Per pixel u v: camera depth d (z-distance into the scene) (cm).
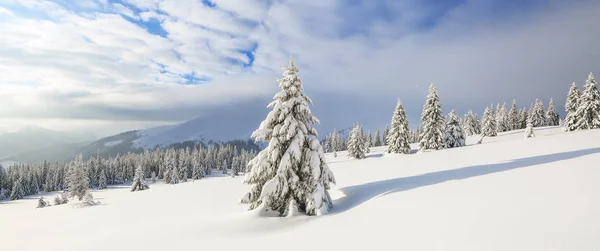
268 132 1420
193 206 2145
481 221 723
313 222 1082
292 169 1338
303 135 1373
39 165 12206
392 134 5269
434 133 4862
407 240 701
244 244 889
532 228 632
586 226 591
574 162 1362
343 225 942
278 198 1317
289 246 809
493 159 2109
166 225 1329
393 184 1527
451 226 729
